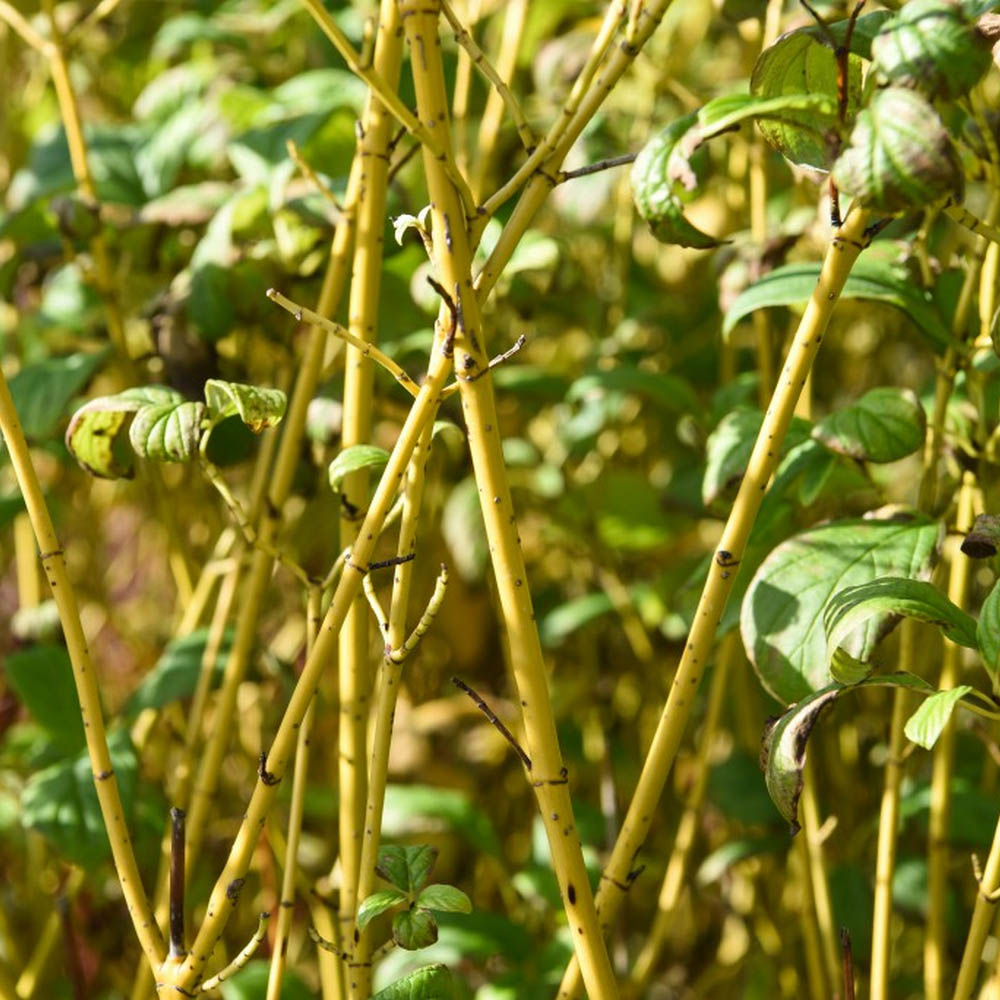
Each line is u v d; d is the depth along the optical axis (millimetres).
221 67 1902
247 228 1534
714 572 1203
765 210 1557
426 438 1230
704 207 1973
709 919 1858
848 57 1199
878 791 1684
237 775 1893
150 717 1611
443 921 1545
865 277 1350
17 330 1937
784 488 1390
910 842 1640
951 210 1181
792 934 1657
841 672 1209
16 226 1656
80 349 1879
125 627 2061
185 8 2148
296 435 1380
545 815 1200
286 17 1847
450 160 1179
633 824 1228
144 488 1943
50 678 1561
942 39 1140
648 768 1223
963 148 1281
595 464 1989
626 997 1501
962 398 1408
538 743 1196
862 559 1296
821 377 1977
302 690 1207
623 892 1232
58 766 1491
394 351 1555
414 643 1229
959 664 1370
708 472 1398
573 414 1863
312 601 1286
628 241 1870
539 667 1195
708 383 1848
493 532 1189
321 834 1894
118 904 1709
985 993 1364
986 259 1337
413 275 1561
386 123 1289
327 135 1581
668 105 1934
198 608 1568
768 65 1199
